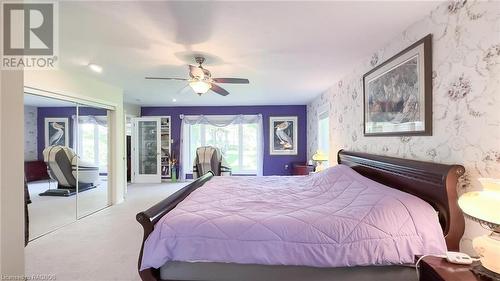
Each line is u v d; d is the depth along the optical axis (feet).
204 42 8.40
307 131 23.71
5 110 3.43
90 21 6.91
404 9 6.31
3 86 3.42
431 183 5.95
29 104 11.40
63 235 11.08
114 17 6.71
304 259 5.31
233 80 10.48
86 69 11.48
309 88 16.02
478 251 4.36
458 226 5.41
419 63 6.81
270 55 9.70
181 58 10.00
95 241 10.40
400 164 7.15
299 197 8.03
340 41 8.36
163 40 8.24
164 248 5.43
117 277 7.72
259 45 8.70
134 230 11.66
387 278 5.46
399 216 5.57
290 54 9.61
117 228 11.94
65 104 12.89
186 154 25.14
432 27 6.40
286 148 24.21
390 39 8.19
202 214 6.04
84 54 9.50
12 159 3.51
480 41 5.09
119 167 16.70
